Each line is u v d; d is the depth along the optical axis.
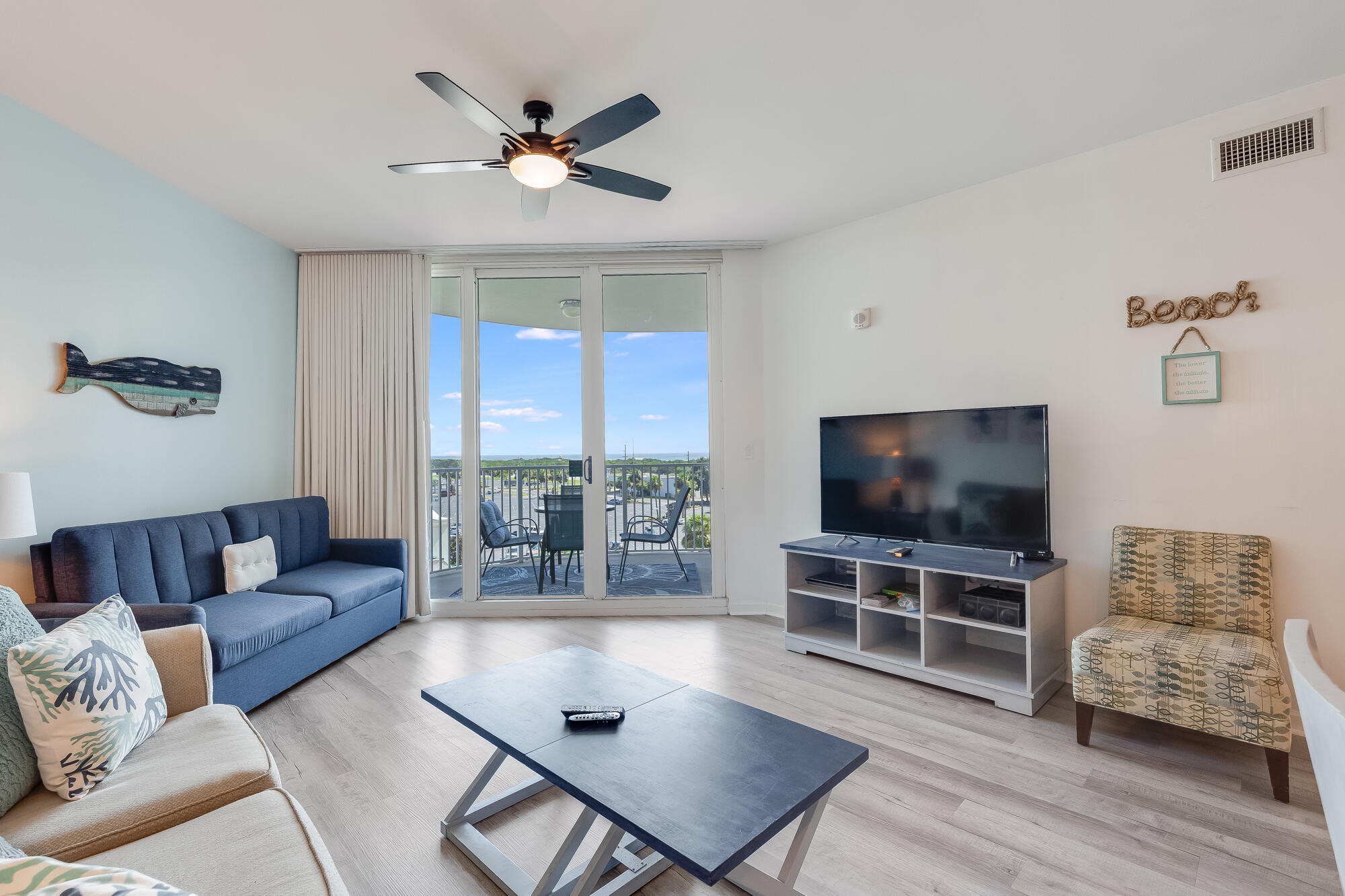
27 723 1.45
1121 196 2.94
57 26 2.09
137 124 2.75
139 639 1.81
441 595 4.66
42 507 2.75
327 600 3.23
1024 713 2.74
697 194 3.52
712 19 2.09
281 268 4.27
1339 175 2.43
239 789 1.51
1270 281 2.57
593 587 4.55
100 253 2.98
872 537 3.57
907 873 1.74
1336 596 2.44
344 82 2.43
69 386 2.82
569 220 3.91
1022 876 1.72
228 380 3.79
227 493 3.79
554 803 2.14
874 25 2.12
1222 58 2.32
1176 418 2.80
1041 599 2.84
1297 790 2.12
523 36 2.16
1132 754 2.39
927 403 3.63
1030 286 3.22
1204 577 2.60
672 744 1.63
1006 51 2.27
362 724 2.69
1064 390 3.12
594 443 4.56
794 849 1.51
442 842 1.92
